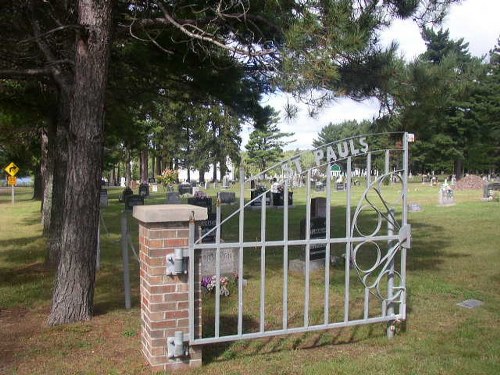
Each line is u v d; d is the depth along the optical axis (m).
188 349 4.56
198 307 4.57
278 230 15.70
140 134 20.28
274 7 5.83
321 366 4.65
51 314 6.02
